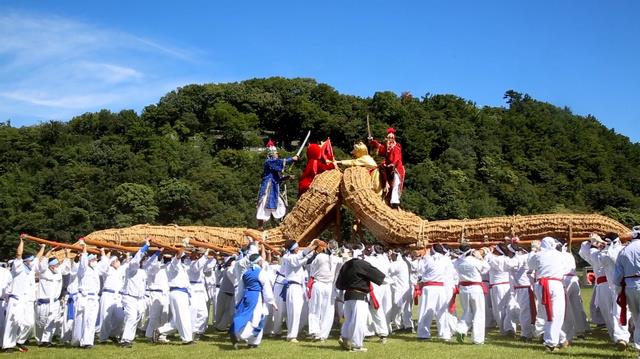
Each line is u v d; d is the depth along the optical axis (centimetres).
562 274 1130
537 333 1202
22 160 6488
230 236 1688
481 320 1230
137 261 1289
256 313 1212
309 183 1841
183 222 5541
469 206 5659
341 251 1423
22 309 1227
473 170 6756
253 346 1212
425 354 1070
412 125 7488
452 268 1309
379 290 1340
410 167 6309
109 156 6328
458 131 7575
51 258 1389
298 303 1320
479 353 1074
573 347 1152
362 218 1670
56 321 1369
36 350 1259
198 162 6850
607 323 1192
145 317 1511
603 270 1202
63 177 5762
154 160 6512
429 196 5703
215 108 9275
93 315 1291
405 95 8794
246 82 10700
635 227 1027
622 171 7088
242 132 8800
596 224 1398
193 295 1390
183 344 1300
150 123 9050
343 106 8725
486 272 1419
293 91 10269
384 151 1823
